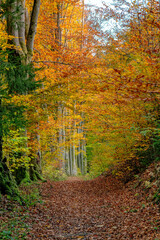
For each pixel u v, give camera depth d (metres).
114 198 12.02
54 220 8.41
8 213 7.64
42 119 12.35
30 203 9.55
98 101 10.56
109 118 10.80
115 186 15.20
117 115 9.88
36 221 7.73
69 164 32.09
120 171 15.14
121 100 6.87
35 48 18.89
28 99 10.91
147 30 8.64
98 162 20.08
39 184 14.52
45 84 14.72
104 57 13.15
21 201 9.25
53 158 21.66
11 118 8.24
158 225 6.06
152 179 10.23
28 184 13.11
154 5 8.53
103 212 9.66
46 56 19.23
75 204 11.74
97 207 10.84
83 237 6.64
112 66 11.55
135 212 8.22
